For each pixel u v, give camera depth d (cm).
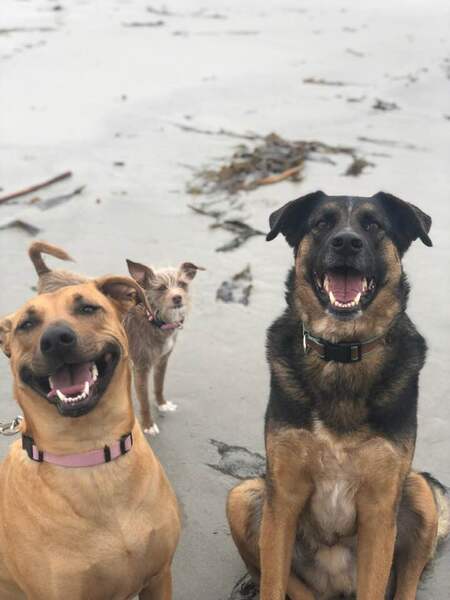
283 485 111
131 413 100
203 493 141
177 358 181
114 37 460
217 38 461
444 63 401
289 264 216
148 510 100
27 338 93
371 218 113
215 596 120
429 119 322
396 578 120
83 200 252
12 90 362
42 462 96
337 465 108
